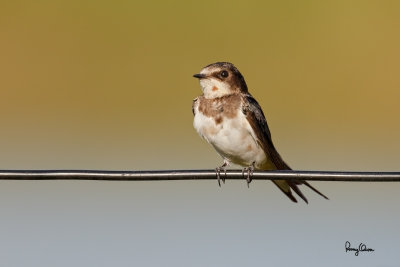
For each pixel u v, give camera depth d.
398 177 7.27
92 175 7.46
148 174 7.46
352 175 7.38
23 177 7.43
